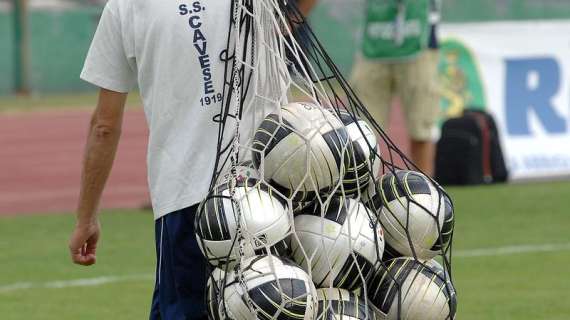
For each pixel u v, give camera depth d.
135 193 32.41
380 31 26.80
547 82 34.06
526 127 33.50
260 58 10.10
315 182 9.56
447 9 65.88
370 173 9.90
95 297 18.69
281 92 10.00
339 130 9.66
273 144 9.59
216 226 9.42
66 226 25.95
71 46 68.94
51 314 17.55
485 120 31.28
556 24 34.34
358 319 9.52
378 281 9.88
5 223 26.53
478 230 24.47
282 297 9.16
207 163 10.41
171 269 10.62
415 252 9.94
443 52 33.50
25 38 66.62
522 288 19.12
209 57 10.38
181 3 10.38
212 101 10.41
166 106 10.46
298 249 9.59
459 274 20.28
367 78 27.11
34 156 42.16
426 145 27.25
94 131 10.78
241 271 9.30
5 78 66.69
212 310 9.70
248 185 9.58
